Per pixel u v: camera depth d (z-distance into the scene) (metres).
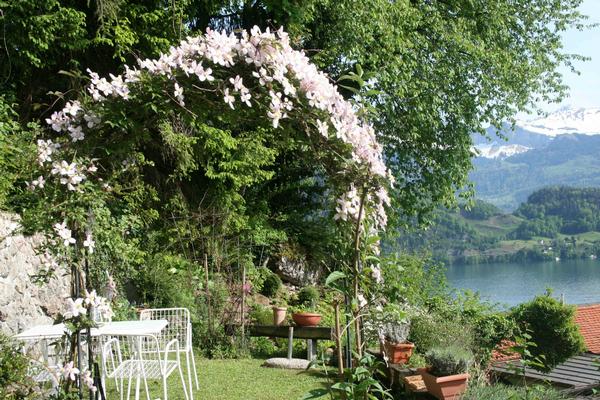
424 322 6.81
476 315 7.81
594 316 13.55
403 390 5.65
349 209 3.27
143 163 8.05
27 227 3.33
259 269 10.52
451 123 14.70
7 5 7.29
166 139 8.70
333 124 3.25
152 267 8.47
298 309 10.17
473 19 15.20
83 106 3.30
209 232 9.22
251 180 10.55
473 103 14.61
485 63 14.88
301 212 12.99
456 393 4.98
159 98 3.23
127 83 3.25
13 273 5.53
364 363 3.13
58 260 3.39
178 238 9.04
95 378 3.44
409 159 14.84
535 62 16.05
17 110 8.48
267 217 11.66
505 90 15.07
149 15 8.83
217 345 8.07
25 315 5.62
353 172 3.28
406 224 15.15
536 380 8.15
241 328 8.17
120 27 8.41
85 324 3.34
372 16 11.95
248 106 3.29
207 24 11.66
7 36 7.62
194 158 10.05
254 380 6.61
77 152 3.36
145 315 6.00
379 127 13.82
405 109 13.77
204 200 10.24
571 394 5.80
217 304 8.41
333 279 3.07
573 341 8.23
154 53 8.99
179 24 9.12
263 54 3.14
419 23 13.86
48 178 3.37
